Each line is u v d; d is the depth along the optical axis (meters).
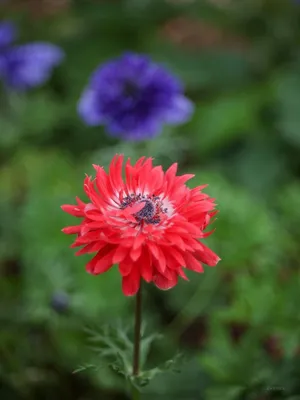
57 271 0.57
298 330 0.51
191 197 0.36
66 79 0.94
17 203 0.67
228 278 0.60
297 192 0.63
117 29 1.02
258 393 0.50
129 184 0.38
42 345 0.56
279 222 0.62
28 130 0.81
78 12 1.07
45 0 1.11
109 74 0.69
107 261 0.35
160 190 0.38
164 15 1.05
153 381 0.53
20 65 0.79
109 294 0.55
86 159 0.74
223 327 0.55
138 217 0.36
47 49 0.82
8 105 0.83
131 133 0.68
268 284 0.54
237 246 0.58
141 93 0.69
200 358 0.50
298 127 0.78
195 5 1.06
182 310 0.58
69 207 0.36
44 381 0.55
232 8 1.06
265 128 0.81
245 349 0.51
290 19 1.00
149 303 0.59
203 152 0.78
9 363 0.53
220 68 0.97
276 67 0.97
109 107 0.69
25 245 0.59
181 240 0.34
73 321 0.54
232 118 0.78
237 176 0.76
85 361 0.54
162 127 0.76
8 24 0.89
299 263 0.61
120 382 0.52
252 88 0.91
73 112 0.84
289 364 0.50
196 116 0.81
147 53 0.99
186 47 1.05
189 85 0.95
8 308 0.57
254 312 0.52
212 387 0.50
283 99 0.81
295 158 0.78
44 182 0.67
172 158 0.71
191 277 0.59
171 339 0.57
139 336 0.39
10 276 0.60
